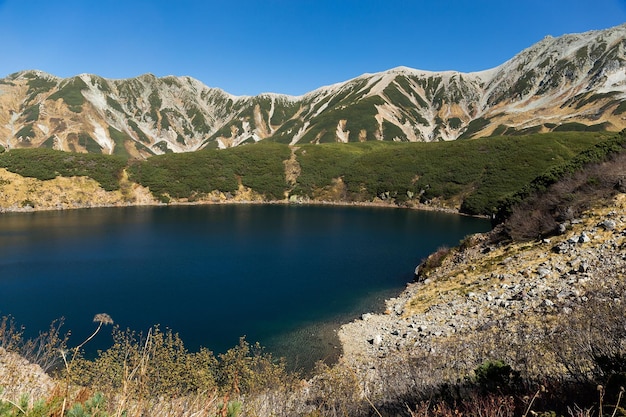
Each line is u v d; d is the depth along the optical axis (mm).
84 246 43500
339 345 19844
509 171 90812
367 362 16531
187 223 63562
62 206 81750
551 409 5012
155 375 10188
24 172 84438
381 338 19625
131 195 94188
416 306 23172
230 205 95812
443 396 6895
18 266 34594
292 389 12242
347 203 103000
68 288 28812
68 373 3672
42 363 9883
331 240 49781
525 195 30609
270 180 110000
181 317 23781
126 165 101500
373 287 29906
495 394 5793
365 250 43750
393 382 10875
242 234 53625
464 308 19859
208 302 26453
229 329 22125
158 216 72188
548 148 96438
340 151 127500
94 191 89562
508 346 11891
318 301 26766
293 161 119312
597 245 19891
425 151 113250
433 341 16844
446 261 30172
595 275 17141
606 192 24359
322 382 11797
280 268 35719
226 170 110250
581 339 8383
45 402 3246
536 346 10602
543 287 18266
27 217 66750
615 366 5496
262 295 28016
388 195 100438
